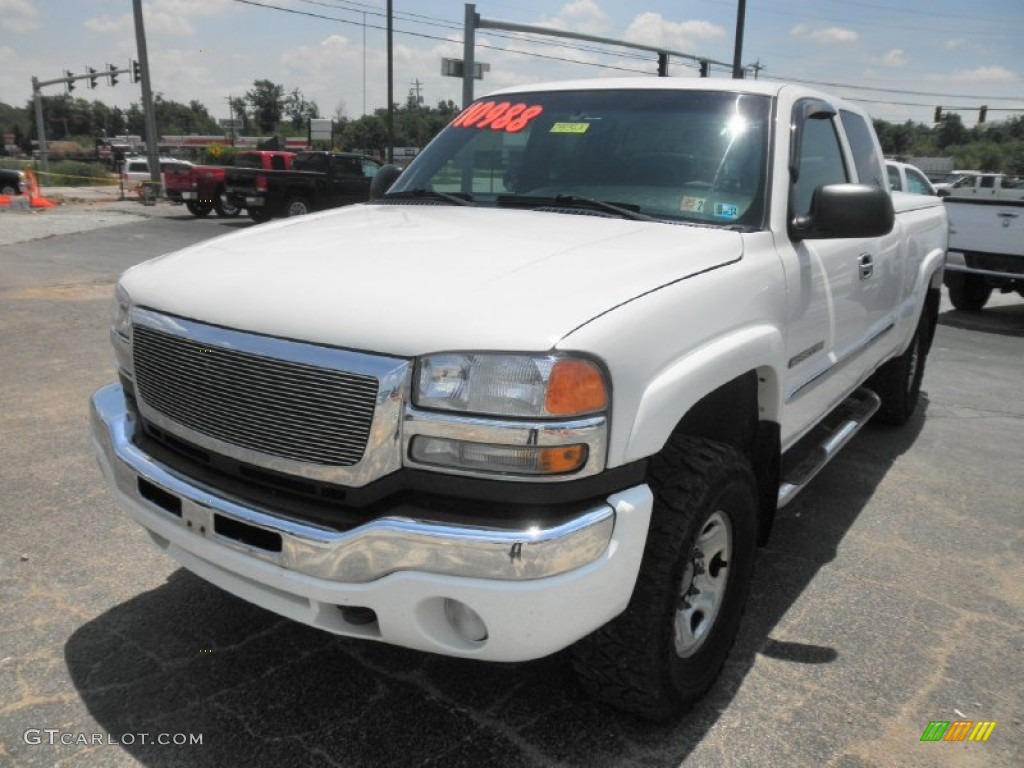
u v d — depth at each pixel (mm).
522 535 2016
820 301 3402
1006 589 3646
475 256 2508
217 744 2510
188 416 2479
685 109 3508
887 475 5035
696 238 2832
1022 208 10195
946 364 8320
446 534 2029
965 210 10727
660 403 2238
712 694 2834
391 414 2092
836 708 2779
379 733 2578
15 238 16156
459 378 2055
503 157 3707
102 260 13328
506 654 2109
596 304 2205
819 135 3781
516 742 2555
